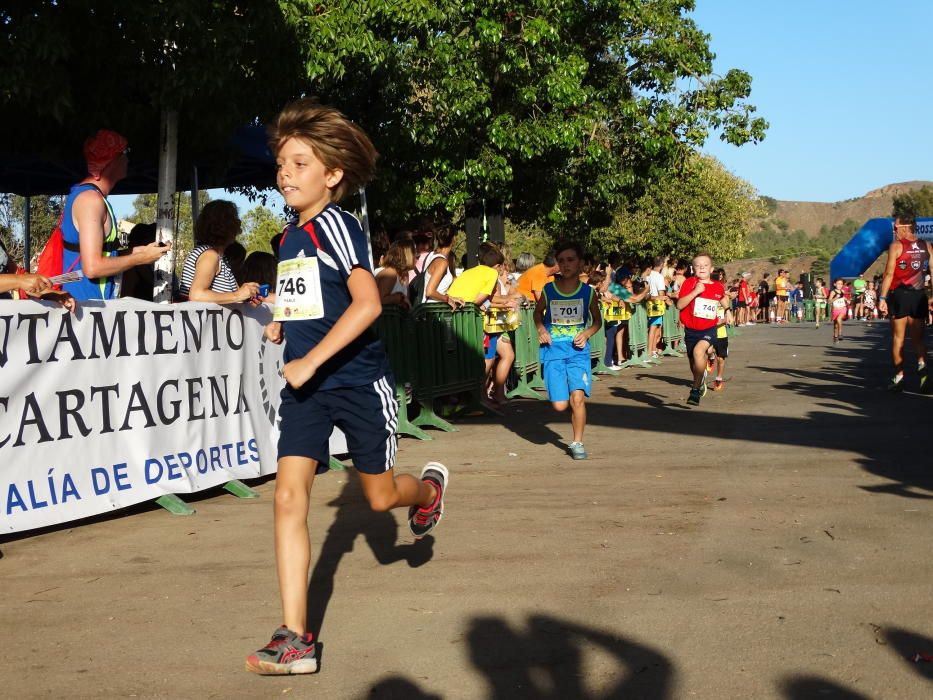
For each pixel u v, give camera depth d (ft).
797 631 12.10
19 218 65.36
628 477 22.62
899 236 39.63
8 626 12.91
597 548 16.16
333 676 11.01
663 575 14.56
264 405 23.21
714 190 161.68
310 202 11.78
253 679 10.97
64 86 24.64
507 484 22.00
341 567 15.34
